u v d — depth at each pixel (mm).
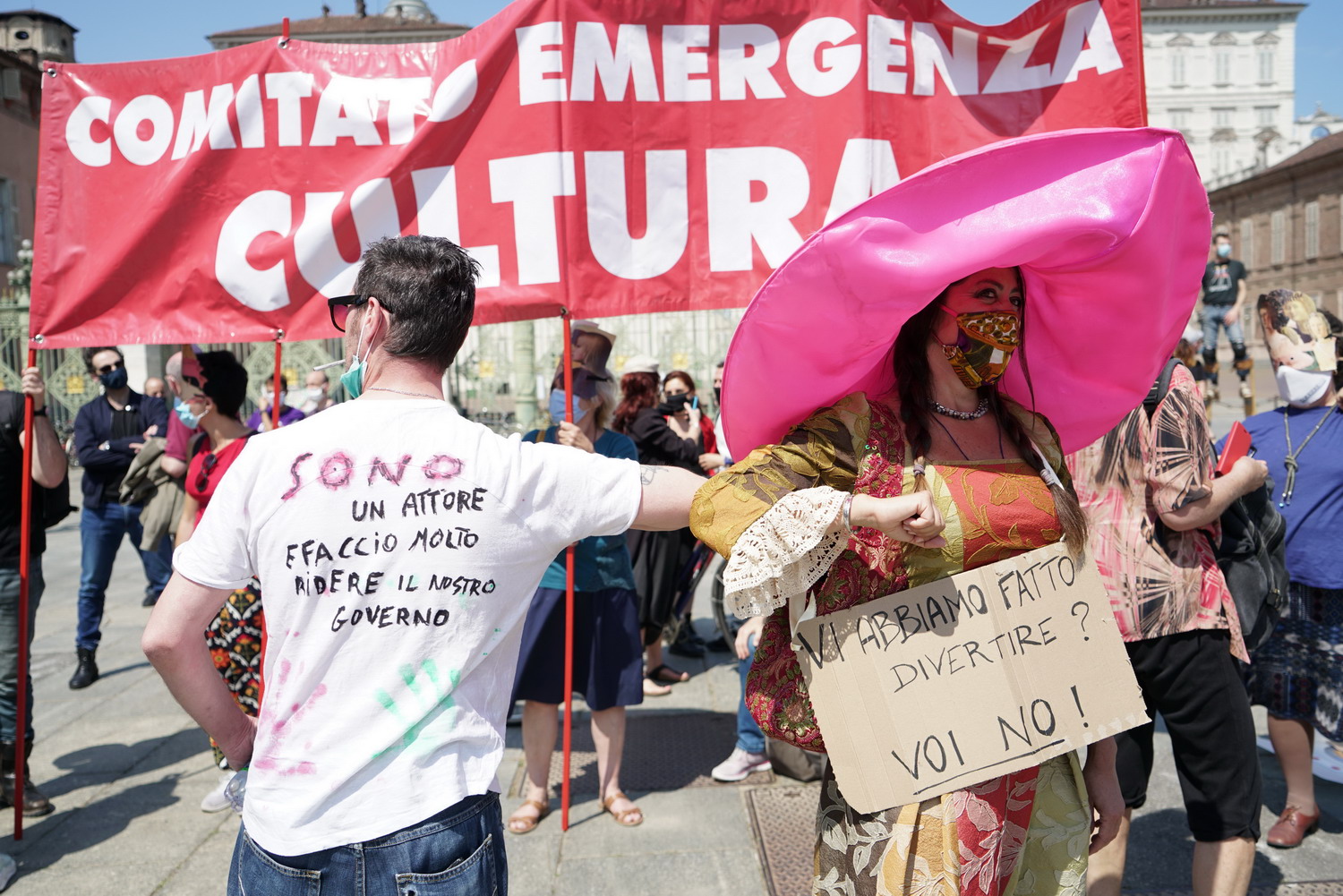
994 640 1642
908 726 1615
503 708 1536
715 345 14648
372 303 1548
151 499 4488
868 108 3275
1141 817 3395
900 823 1611
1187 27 57625
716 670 5312
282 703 1430
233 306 3510
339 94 3439
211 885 3213
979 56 3332
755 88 3352
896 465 1660
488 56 3328
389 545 1433
